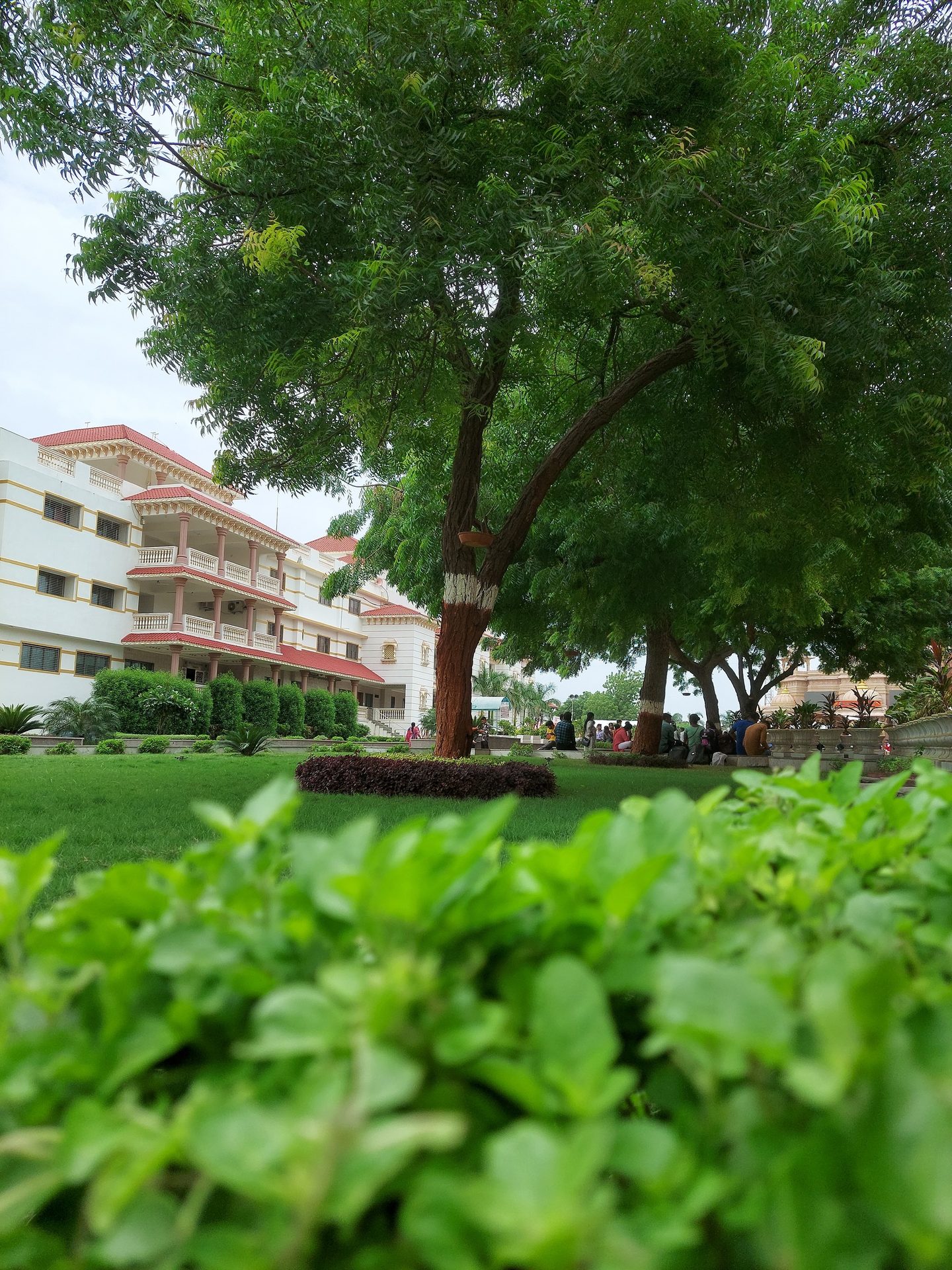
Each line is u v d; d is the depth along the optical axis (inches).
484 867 30.5
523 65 281.4
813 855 38.1
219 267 312.5
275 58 278.1
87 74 271.7
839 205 243.0
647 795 384.2
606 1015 22.3
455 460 410.3
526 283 287.1
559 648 956.6
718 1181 19.6
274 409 384.8
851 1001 20.1
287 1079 24.6
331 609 1878.7
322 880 30.1
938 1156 17.5
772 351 277.1
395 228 258.5
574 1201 17.0
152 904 32.4
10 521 1063.0
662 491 454.3
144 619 1275.8
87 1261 22.5
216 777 434.0
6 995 27.6
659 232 269.7
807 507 376.8
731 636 742.5
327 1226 23.4
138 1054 25.3
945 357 302.2
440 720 411.5
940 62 288.8
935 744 421.1
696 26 259.0
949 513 423.5
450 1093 22.9
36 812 272.1
